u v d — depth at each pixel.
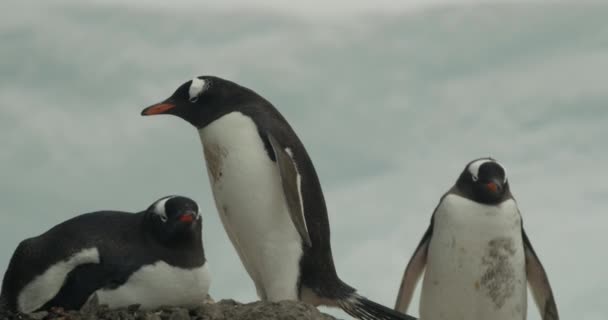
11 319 10.40
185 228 10.80
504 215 13.55
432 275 13.91
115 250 10.77
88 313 10.48
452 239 13.66
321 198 13.12
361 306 13.08
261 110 13.14
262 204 12.71
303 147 13.16
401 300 14.65
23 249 10.90
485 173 13.54
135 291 10.76
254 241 12.82
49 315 10.46
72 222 11.03
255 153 12.77
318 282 13.05
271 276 12.84
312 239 12.95
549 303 14.45
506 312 13.89
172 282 10.87
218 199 13.12
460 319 13.98
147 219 10.93
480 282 13.72
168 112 13.39
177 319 10.76
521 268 13.84
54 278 10.70
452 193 13.88
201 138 13.32
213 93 13.31
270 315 11.16
